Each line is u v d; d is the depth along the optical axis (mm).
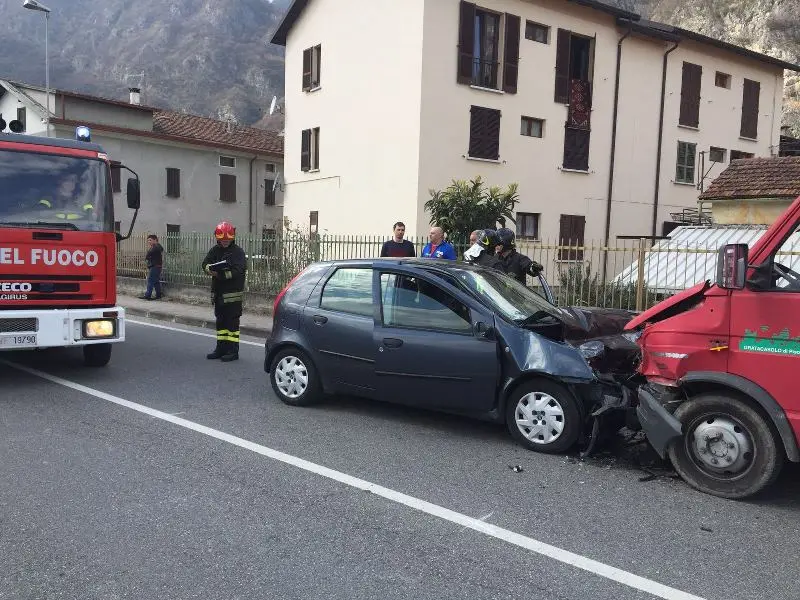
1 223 7027
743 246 4105
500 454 5250
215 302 9203
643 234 24062
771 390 4172
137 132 29328
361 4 20172
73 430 5715
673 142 24734
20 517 3959
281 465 4926
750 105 27312
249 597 3131
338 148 21344
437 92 18688
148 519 3959
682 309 4711
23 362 8844
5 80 28641
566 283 11273
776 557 3598
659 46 23938
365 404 6742
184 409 6484
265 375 8195
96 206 7602
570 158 21812
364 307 6125
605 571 3416
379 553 3580
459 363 5508
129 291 18625
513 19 20016
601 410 4980
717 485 4426
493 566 3455
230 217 33156
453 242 14414
